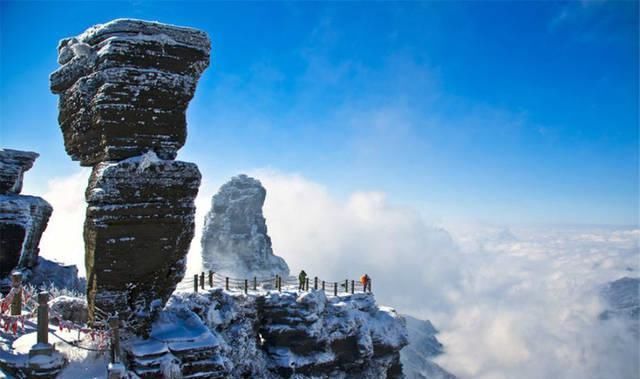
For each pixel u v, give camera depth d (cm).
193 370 2103
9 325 2130
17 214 3306
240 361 3509
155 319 2255
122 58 2034
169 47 2100
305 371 3897
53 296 3148
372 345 4244
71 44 2241
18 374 1812
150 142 2105
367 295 4625
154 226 2111
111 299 2091
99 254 2042
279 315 3966
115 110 2033
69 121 2262
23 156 3650
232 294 3753
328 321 4109
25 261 3634
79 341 2064
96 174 2081
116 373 1739
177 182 2133
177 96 2127
